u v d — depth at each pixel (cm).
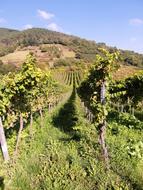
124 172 1238
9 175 1230
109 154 1426
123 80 2978
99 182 1151
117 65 1463
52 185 1148
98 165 1297
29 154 1474
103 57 1478
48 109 3475
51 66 15112
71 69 13288
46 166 1314
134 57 13775
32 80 1523
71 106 3712
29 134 1884
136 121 2170
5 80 1504
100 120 1414
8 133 1795
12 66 10300
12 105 1557
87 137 1753
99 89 1554
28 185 1151
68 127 2219
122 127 2011
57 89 4372
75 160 1350
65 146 1587
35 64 1573
